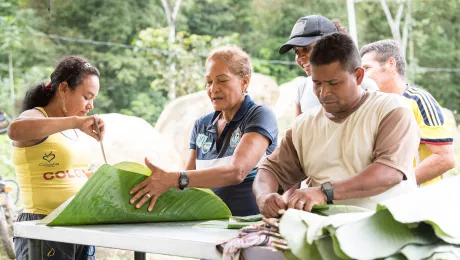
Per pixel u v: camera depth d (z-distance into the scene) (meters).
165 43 13.21
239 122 2.95
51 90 3.13
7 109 12.85
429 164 3.36
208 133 3.07
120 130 6.61
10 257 5.41
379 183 2.30
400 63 3.63
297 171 2.63
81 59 3.17
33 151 3.04
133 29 16.25
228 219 2.78
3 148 9.39
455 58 17.80
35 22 15.58
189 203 2.73
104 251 5.65
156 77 15.48
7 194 5.53
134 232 2.46
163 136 7.18
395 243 1.91
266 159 2.65
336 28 3.29
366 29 18.00
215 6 17.56
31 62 15.08
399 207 1.93
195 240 2.28
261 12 17.89
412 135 2.37
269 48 17.50
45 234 2.60
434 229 1.91
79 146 3.18
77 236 2.54
